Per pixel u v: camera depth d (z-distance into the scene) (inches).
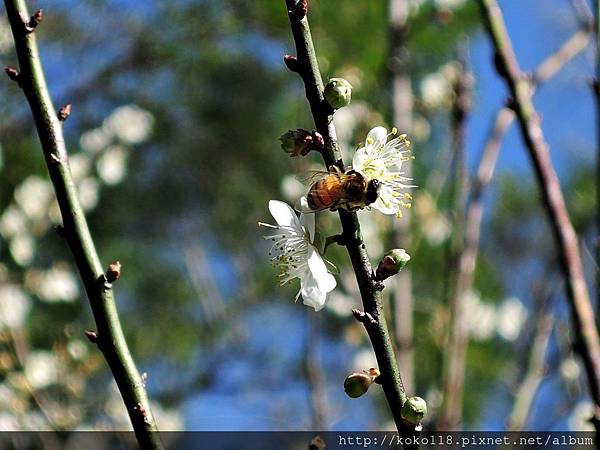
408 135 16.9
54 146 10.0
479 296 25.2
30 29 10.1
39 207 27.5
